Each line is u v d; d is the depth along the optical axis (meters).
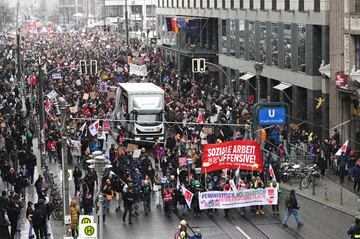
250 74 74.12
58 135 50.50
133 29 186.25
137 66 80.31
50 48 132.88
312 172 43.09
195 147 47.31
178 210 38.59
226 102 64.12
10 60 102.44
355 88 50.38
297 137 50.84
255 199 37.09
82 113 60.62
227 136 52.38
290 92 64.00
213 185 38.09
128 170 39.75
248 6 74.50
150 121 57.44
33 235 32.97
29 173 44.22
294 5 61.56
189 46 96.88
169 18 94.94
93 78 83.38
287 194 41.53
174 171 40.41
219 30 85.94
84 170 45.53
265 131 48.41
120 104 61.59
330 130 54.03
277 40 66.50
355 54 51.41
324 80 56.19
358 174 41.66
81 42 149.38
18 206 33.09
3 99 67.38
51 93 62.56
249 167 37.03
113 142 58.72
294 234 33.69
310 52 58.31
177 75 86.38
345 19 51.91
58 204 37.22
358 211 37.62
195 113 59.41
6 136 49.34
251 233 33.97
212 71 87.31
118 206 38.56
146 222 36.38
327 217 36.66
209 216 37.31
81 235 25.55
